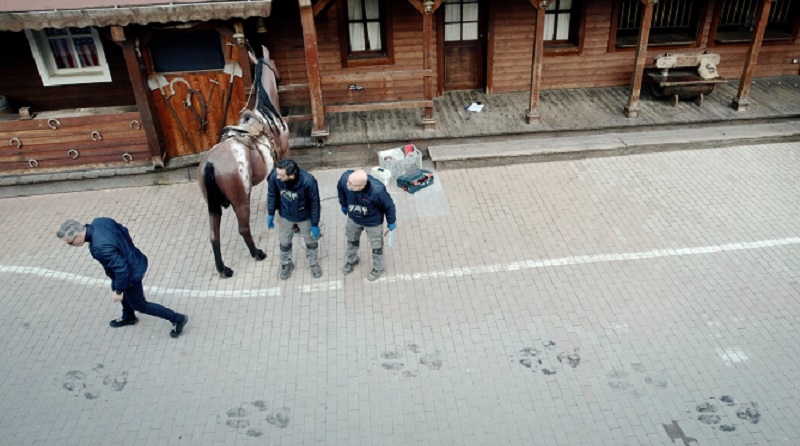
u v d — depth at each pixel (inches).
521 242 327.6
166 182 393.7
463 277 303.9
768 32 471.8
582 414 233.0
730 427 225.6
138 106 369.1
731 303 282.0
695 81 427.2
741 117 419.2
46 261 327.0
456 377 250.2
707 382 244.1
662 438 222.7
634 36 467.2
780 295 285.3
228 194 287.4
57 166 386.0
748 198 357.7
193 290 302.0
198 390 249.1
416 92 462.9
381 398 242.5
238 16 337.1
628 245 322.7
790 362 251.1
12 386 253.0
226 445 226.1
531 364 254.8
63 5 329.1
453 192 372.2
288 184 270.2
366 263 315.9
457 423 231.1
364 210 278.1
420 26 439.5
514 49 455.2
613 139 409.1
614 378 247.3
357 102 461.4
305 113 443.8
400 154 383.6
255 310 289.0
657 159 400.5
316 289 299.7
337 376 253.0
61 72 411.8
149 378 255.4
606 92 465.7
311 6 360.5
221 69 376.5
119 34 338.0
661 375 247.9
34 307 295.7
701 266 305.7
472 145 407.5
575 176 385.1
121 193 386.3
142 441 228.8
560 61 462.3
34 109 427.8
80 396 248.1
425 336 270.5
